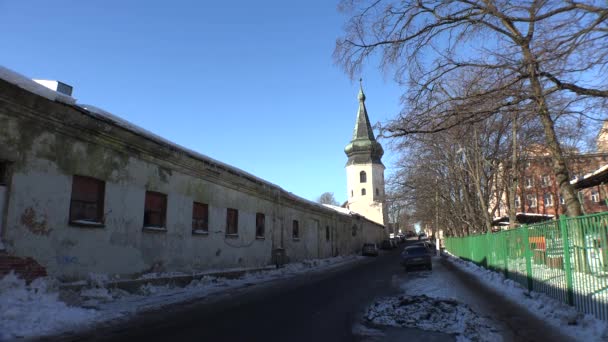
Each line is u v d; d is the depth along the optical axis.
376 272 23.86
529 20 8.47
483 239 22.36
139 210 14.56
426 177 34.91
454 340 7.05
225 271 19.61
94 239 12.57
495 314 9.47
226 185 20.89
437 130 10.57
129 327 8.46
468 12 9.56
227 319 9.25
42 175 10.98
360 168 82.69
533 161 25.47
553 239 9.94
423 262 24.33
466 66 10.25
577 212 12.34
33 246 10.62
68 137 11.84
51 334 7.76
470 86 10.14
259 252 24.48
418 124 10.59
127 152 14.09
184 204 17.22
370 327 8.12
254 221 24.11
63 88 15.59
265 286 16.89
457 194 35.91
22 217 10.39
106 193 13.13
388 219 85.25
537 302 10.36
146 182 15.03
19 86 9.98
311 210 35.16
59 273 11.31
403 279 18.81
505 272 15.79
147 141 14.67
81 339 7.42
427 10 9.76
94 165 12.73
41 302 9.52
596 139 15.66
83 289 11.73
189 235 17.42
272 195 26.69
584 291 8.10
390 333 7.60
